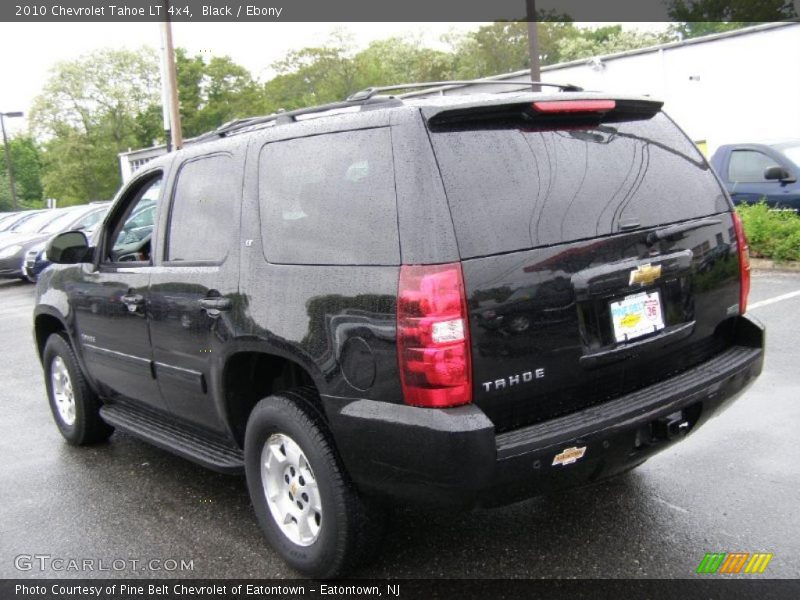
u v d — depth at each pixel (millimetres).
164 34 18828
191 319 3770
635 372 3188
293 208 3297
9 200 81500
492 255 2773
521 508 3951
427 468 2729
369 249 2914
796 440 4566
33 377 7836
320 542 3229
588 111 3180
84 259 4840
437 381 2680
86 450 5348
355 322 2904
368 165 2988
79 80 64750
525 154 2996
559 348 2902
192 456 3982
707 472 4223
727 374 3379
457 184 2805
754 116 18547
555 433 2803
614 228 3096
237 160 3674
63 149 64312
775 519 3656
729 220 3605
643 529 3643
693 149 3650
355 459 2967
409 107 2916
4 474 4957
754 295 8719
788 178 10906
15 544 3928
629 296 3105
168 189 4168
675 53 19625
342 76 57969
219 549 3752
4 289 16672
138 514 4207
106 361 4695
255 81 54531
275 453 3461
